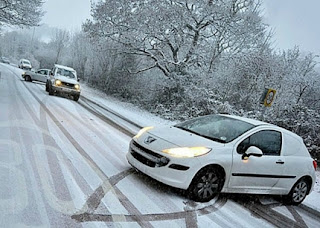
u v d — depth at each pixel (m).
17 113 9.52
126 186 5.12
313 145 14.05
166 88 23.25
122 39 24.62
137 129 12.25
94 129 9.76
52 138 7.30
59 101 15.84
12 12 21.95
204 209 4.98
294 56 20.20
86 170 5.50
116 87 30.64
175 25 22.81
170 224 4.14
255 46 22.30
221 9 21.75
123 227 3.76
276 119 15.99
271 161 5.87
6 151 5.62
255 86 19.02
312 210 6.44
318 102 18.22
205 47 22.59
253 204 5.91
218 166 5.27
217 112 18.25
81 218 3.76
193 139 5.48
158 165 5.12
